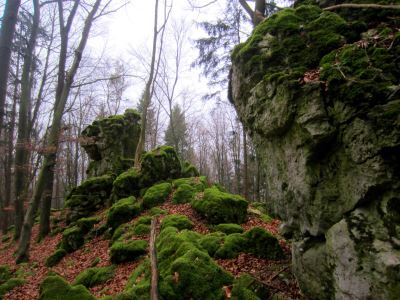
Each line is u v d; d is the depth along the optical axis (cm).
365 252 371
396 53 401
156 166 1431
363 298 366
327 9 546
